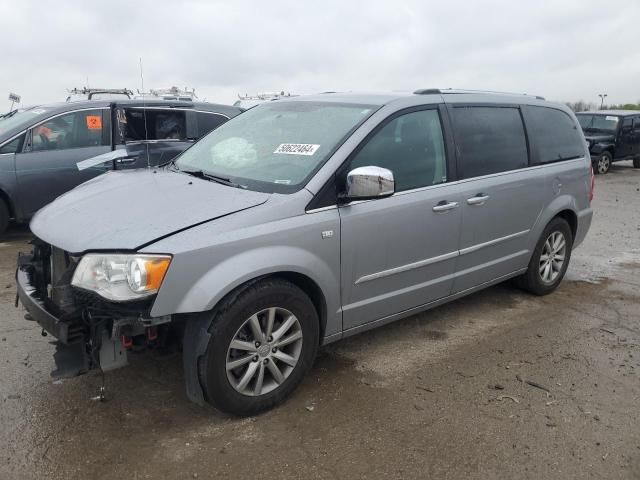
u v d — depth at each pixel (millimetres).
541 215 4941
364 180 3145
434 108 4047
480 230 4301
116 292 2674
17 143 6855
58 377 2850
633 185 14227
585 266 6398
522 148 4754
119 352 2857
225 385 2967
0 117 7992
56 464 2691
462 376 3672
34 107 7598
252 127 4160
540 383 3607
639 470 2779
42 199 7016
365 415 3182
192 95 13938
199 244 2783
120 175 4008
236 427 3035
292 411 3203
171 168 4082
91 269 2730
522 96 5000
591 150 16750
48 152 7000
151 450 2814
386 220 3553
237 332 2957
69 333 2791
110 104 7445
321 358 3873
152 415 3117
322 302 3348
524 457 2850
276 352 3166
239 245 2898
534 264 5047
